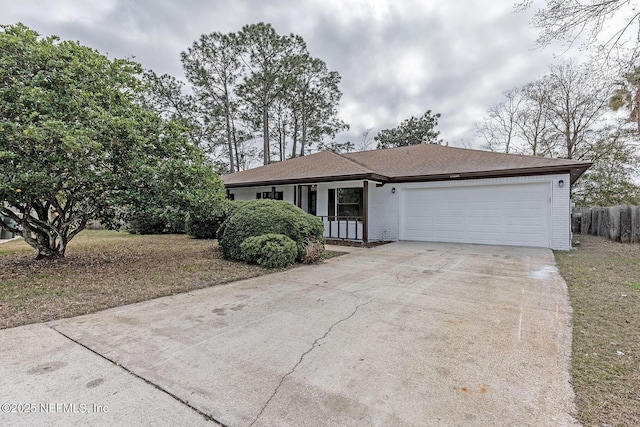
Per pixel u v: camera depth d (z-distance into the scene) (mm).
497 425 1880
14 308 3914
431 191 11359
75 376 2395
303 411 2012
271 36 21406
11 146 5059
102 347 2906
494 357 2732
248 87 22078
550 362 2635
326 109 25125
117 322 3557
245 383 2336
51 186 5355
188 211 6891
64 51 5773
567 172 9086
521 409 2027
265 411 2012
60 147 4980
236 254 7336
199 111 22656
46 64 5547
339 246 10625
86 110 5543
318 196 13141
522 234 9828
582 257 7738
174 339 3109
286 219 7500
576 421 1909
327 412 2002
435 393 2211
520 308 4043
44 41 5961
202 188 6957
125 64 6957
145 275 5797
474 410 2020
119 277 5609
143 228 13812
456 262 7344
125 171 6129
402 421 1915
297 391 2236
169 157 6652
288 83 22125
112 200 6027
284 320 3666
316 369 2545
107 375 2420
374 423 1896
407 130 27562
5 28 5656
